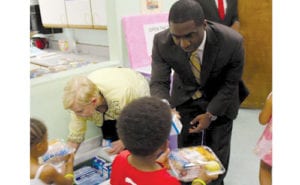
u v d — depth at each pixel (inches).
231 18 106.3
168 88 65.6
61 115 78.2
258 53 125.4
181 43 53.3
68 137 74.3
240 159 94.8
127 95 65.0
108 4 87.0
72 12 96.4
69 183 54.9
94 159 76.2
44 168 48.3
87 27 94.7
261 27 122.0
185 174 47.1
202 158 50.0
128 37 91.6
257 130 112.5
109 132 75.7
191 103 68.6
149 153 37.6
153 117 36.6
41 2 105.0
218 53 57.3
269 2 118.4
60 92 76.6
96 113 69.4
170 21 51.6
